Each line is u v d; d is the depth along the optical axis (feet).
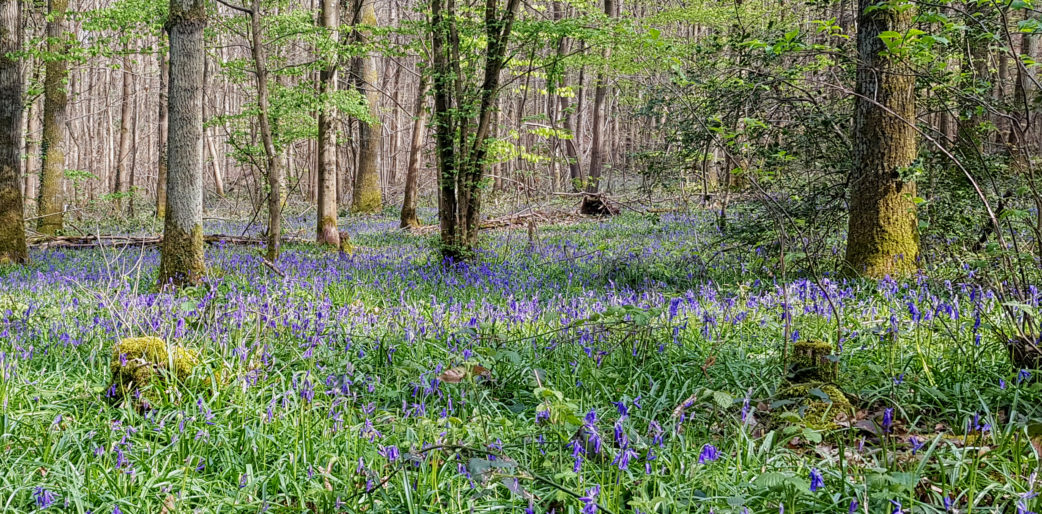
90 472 12.98
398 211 99.96
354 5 62.34
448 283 34.65
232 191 130.11
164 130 89.15
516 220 73.26
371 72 92.79
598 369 17.87
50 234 67.26
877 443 14.62
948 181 29.55
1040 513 11.04
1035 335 17.44
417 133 75.20
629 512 11.81
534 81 103.45
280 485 13.25
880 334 19.51
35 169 86.74
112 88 148.56
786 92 33.53
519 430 15.70
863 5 28.73
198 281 32.55
